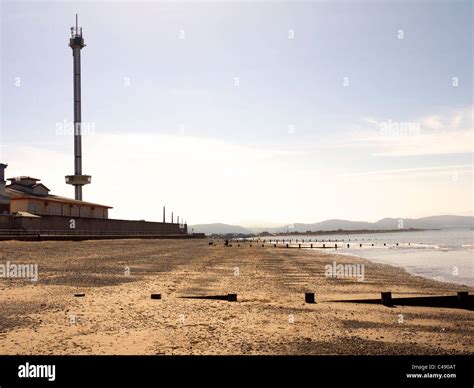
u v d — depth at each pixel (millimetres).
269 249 87312
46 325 12055
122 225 92562
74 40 113688
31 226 59344
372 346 11055
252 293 20266
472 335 12562
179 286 21875
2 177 66688
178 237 127562
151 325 12414
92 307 14805
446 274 35688
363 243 152750
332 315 14891
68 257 37625
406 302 17438
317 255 65312
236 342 10898
